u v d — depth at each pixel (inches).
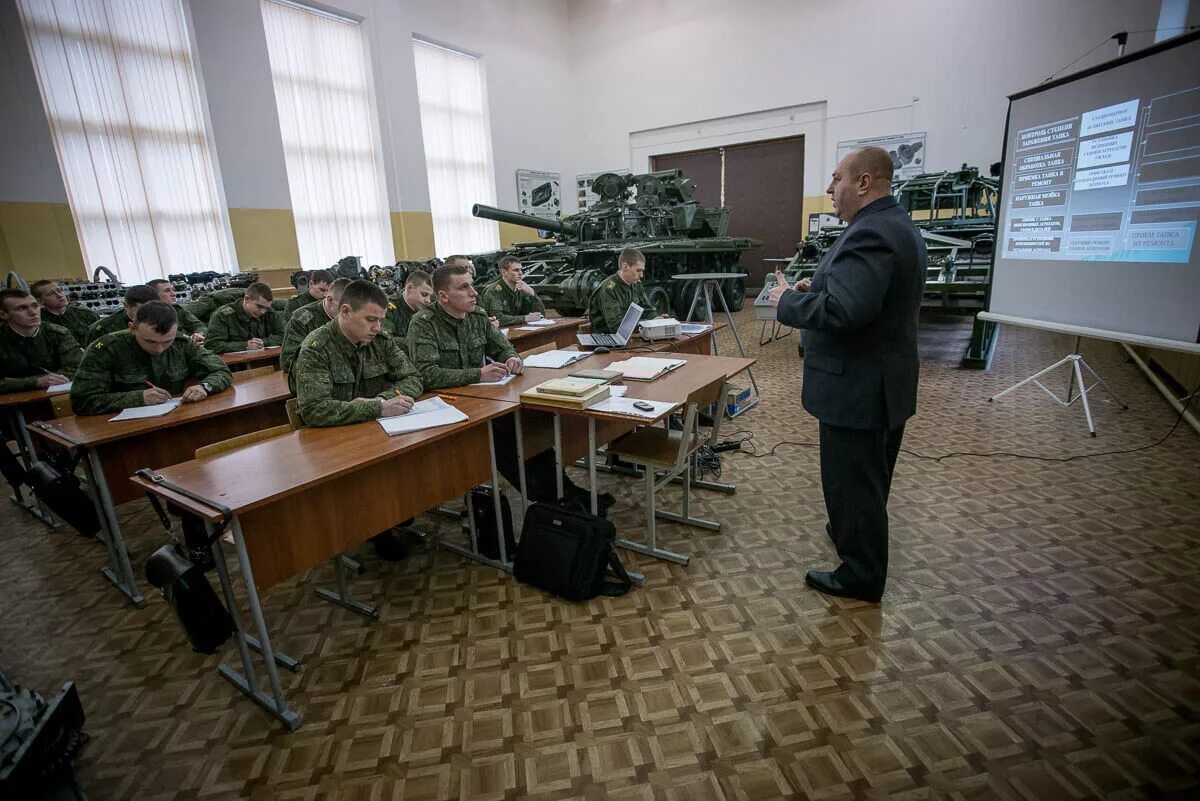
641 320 146.5
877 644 73.5
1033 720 61.2
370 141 348.5
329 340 89.0
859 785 55.2
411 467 78.3
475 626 81.5
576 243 315.0
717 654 73.4
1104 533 95.1
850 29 379.6
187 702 70.1
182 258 271.6
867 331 70.6
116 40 243.8
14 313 126.2
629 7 459.5
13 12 216.7
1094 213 103.7
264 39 289.0
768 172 436.1
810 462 132.6
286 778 58.8
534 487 104.0
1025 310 122.6
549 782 57.1
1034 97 118.8
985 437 140.6
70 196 236.1
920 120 368.5
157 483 63.4
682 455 89.6
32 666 77.7
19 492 128.9
